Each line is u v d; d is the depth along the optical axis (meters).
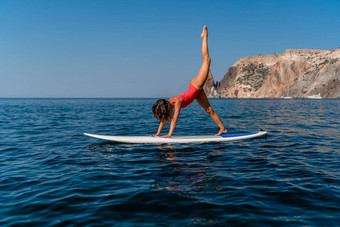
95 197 3.42
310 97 154.62
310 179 4.11
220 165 5.05
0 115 21.06
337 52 176.88
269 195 3.43
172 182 4.00
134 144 7.34
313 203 3.15
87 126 12.66
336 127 11.54
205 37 7.21
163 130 10.95
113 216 2.84
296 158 5.62
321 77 161.38
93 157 5.85
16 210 3.06
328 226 2.58
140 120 16.20
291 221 2.69
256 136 8.46
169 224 2.63
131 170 4.74
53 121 15.54
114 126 12.65
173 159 5.56
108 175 4.44
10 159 5.77
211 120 15.83
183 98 7.27
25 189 3.79
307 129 10.83
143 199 3.31
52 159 5.72
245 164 5.12
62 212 2.98
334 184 3.85
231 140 7.95
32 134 9.89
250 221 2.69
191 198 3.33
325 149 6.60
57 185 3.95
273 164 5.10
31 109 32.84
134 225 2.62
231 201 3.22
